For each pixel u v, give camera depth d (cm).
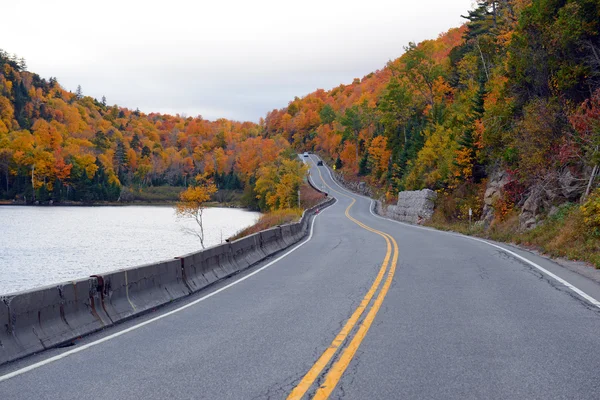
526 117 2631
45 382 546
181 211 5666
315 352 634
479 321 783
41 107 18962
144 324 842
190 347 679
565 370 548
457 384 509
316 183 12619
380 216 6309
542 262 1511
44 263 3928
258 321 825
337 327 761
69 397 498
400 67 7400
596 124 2127
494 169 3547
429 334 709
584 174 2202
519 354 609
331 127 19538
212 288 1230
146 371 577
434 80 7125
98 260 4091
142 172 17500
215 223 7969
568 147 2280
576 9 2433
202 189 5634
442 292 1036
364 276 1287
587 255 1505
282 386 514
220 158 18488
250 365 588
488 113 3628
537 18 2714
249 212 11462
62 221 8200
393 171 7612
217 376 551
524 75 2856
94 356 650
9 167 13875
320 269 1477
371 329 742
